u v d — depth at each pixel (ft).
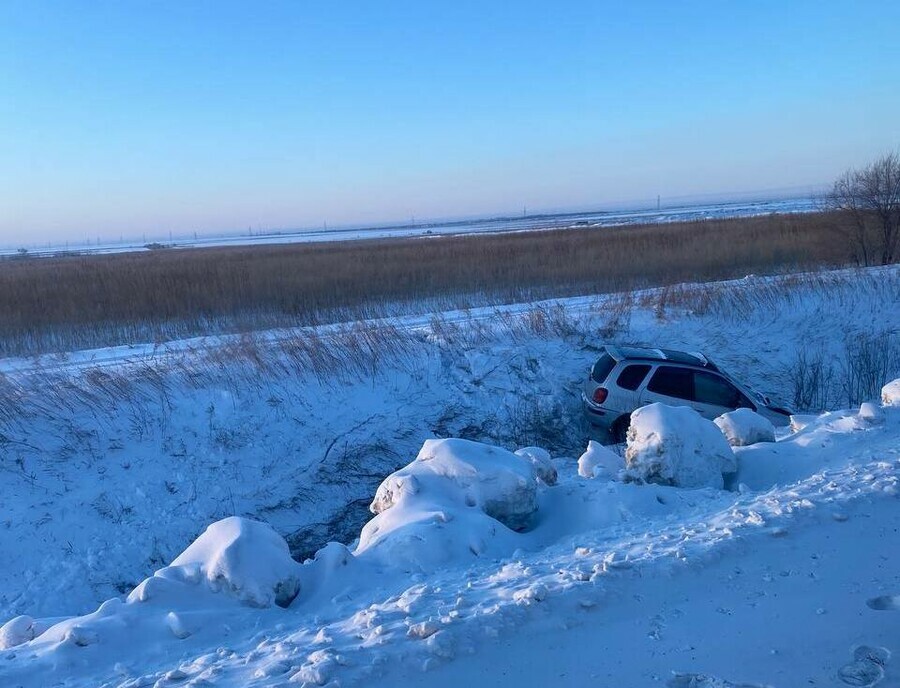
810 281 73.41
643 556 18.84
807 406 60.13
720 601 16.71
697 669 14.15
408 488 24.88
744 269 95.40
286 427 45.29
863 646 14.73
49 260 214.28
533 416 51.72
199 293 78.13
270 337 55.21
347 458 45.06
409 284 87.10
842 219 99.66
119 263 135.23
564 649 14.89
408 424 48.57
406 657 14.33
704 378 49.21
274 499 41.78
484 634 15.15
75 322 68.23
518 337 58.08
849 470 26.09
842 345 65.67
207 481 41.27
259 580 18.85
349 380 49.75
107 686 14.92
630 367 49.47
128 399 43.70
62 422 41.32
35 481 38.37
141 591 18.08
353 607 18.44
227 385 46.52
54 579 34.81
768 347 64.64
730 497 26.11
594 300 72.43
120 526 37.96
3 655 16.87
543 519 26.45
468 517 23.44
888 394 37.32
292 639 16.07
